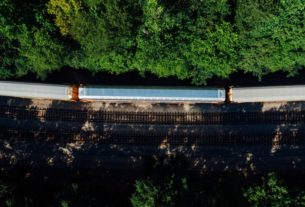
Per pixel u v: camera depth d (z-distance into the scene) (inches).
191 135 1913.1
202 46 1710.1
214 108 1914.4
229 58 1736.0
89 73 1903.3
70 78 1908.2
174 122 1914.4
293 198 1633.9
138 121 1915.6
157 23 1638.8
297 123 1899.6
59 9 1637.6
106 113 1918.1
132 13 1628.9
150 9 1622.8
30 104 1925.4
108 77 1903.3
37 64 1755.7
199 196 1646.2
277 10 1641.2
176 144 1911.9
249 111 1907.0
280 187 1632.6
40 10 1673.2
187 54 1726.1
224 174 1898.4
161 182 1649.9
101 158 1913.1
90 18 1609.3
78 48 1737.2
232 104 1909.4
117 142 1914.4
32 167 1914.4
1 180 1731.1
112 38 1627.7
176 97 1817.2
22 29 1647.4
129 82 1900.8
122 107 1918.1
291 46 1712.6
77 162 1914.4
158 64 1760.6
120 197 1876.2
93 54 1712.6
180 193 1630.2
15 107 1925.4
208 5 1680.6
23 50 1702.8
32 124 1920.5
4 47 1704.0
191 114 1913.1
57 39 1675.7
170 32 1673.2
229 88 1851.6
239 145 1904.5
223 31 1685.5
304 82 1892.2
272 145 1900.8
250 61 1758.1
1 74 1796.3
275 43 1705.2
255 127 1903.3
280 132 1902.1
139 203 1627.7
